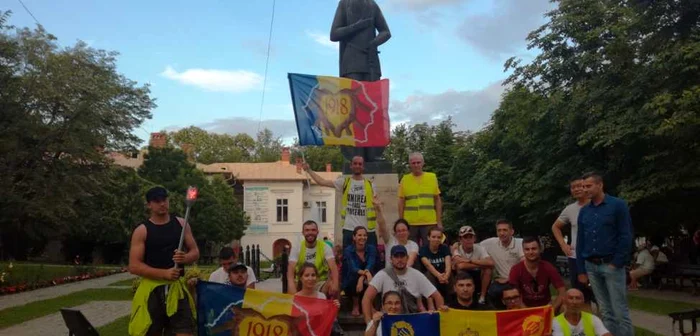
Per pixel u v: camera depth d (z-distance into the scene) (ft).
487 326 23.25
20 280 75.87
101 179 108.99
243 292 23.36
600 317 27.99
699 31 55.88
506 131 97.35
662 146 61.62
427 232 35.55
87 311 50.88
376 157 43.47
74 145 94.58
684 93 52.44
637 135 61.67
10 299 62.08
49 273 87.76
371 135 40.63
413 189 36.76
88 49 107.76
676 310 48.24
